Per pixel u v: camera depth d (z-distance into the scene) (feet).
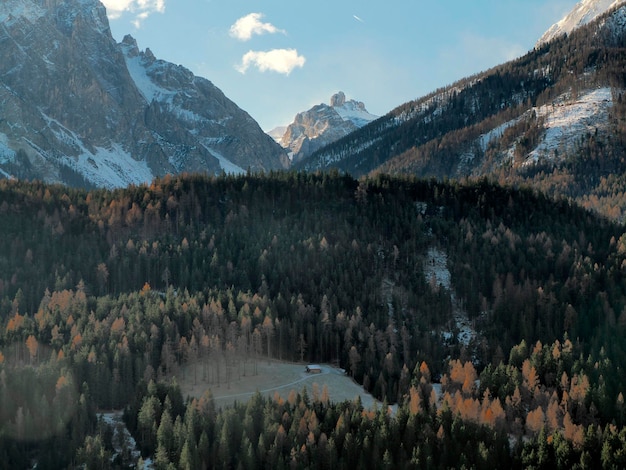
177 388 439.63
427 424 396.57
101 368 451.53
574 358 479.82
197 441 399.24
